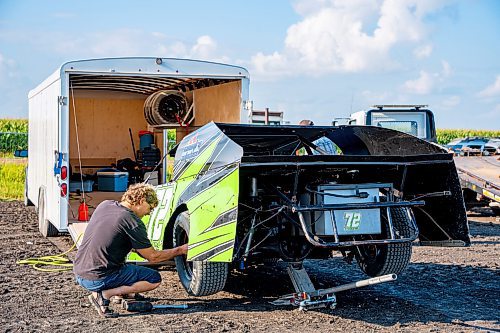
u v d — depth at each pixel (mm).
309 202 6711
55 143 10445
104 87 13688
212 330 6133
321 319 6605
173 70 10172
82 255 6691
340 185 6613
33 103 14109
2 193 20812
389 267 7285
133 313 6762
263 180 6828
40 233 12602
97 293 6711
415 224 6812
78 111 14578
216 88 11523
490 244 11906
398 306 7219
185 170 7211
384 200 6988
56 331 6055
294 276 7062
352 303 7332
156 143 14625
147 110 13273
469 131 56688
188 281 7152
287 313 6828
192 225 6633
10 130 45938
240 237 6957
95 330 6094
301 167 6355
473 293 7934
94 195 13195
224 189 6266
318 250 7426
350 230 6543
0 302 7176
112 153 14867
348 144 8094
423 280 8648
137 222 6621
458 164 16156
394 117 14289
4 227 13492
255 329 6199
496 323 6559
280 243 7008
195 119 12727
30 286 8008
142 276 6801
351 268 9461
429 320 6637
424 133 14320
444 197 7102
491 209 16578
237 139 7734
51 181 11023
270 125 7637
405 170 6840
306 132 7840
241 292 7816
